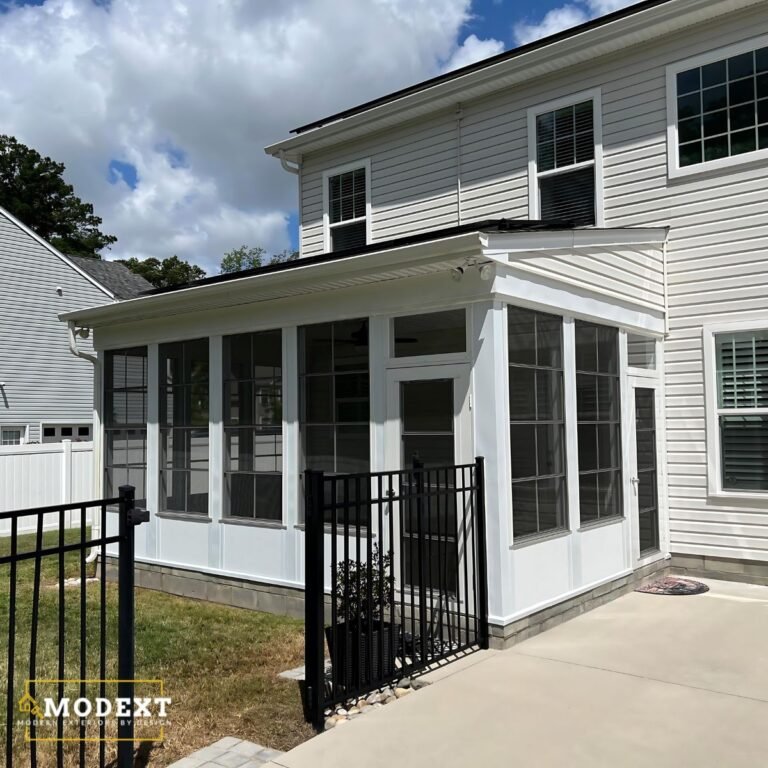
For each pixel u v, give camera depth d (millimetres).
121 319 8023
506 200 9555
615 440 6832
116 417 8508
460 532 5305
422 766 3354
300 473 6527
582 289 6211
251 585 6855
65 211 43406
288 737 3824
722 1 7414
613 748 3514
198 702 4355
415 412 5730
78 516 14719
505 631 5082
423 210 10500
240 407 7105
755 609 6238
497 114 9688
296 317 6574
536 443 5621
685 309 7758
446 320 5555
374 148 11164
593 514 6402
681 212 7848
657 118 8102
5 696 4516
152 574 7832
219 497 7184
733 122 7570
